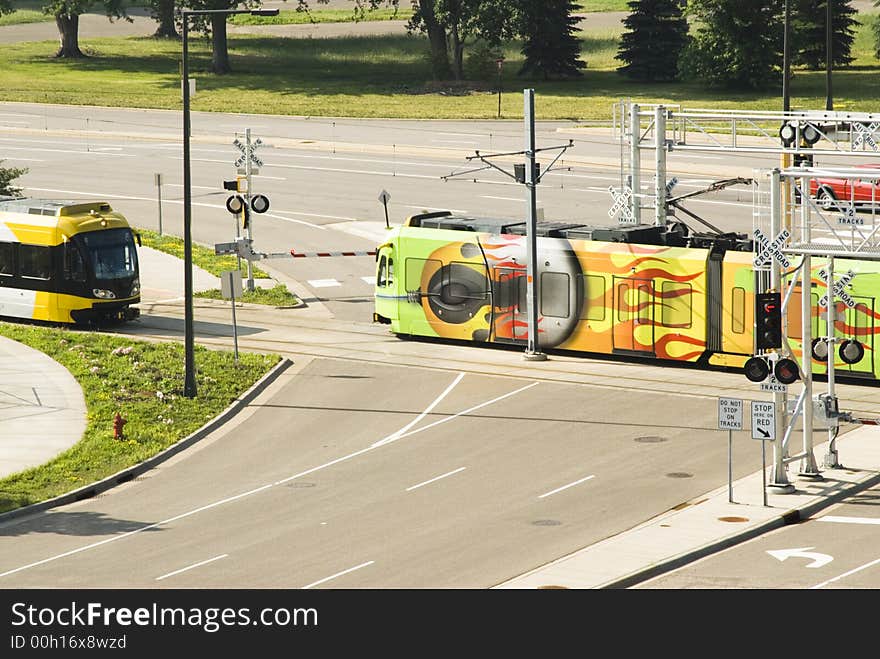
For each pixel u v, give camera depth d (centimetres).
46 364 9756
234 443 8069
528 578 5581
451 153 17825
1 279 11112
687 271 9412
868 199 13238
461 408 8625
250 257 11788
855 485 6869
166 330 10956
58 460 7575
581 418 8306
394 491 6981
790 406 8419
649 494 6812
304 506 6769
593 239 9881
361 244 13850
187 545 6181
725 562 5819
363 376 9519
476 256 10288
